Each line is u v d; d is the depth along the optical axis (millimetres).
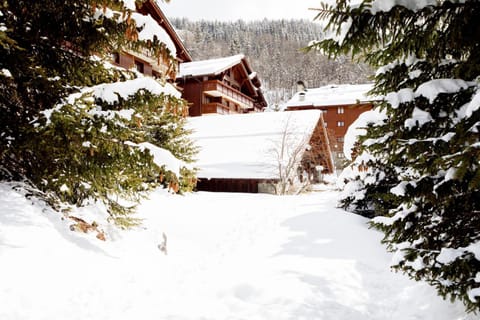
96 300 3654
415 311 3938
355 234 7414
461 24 2811
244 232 8375
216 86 28016
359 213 9609
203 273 5512
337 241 7039
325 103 38656
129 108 4461
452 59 3484
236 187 16984
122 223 5914
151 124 12469
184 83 29156
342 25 2945
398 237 4047
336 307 4188
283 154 16984
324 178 24312
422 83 3730
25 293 3248
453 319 3445
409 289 4629
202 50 83500
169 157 4285
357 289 4805
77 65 5266
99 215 5805
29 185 5059
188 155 14578
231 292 4547
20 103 4750
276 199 12891
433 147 3111
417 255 3568
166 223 8922
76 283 3773
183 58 21375
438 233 3510
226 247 7309
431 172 3176
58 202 5234
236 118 23094
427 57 3299
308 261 5895
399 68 3805
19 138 4305
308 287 4695
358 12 2785
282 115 21984
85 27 4969
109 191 5594
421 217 3697
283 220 9234
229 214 10195
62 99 4609
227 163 17156
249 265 5816
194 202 11953
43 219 4535
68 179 4812
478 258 2893
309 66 73250
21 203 4551
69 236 4641
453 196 3154
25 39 4734
